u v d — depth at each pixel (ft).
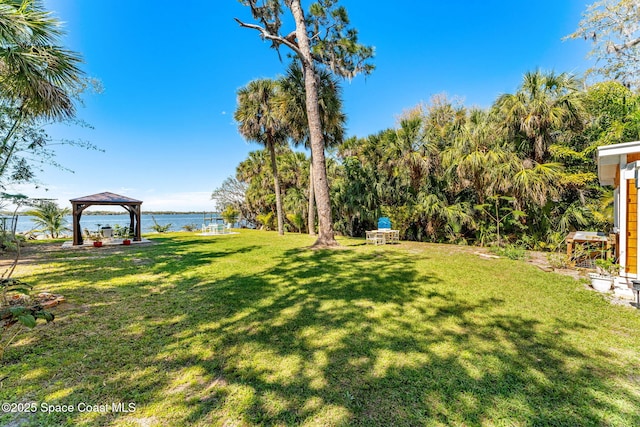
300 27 27.81
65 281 15.96
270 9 31.35
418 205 35.22
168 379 6.67
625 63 30.25
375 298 12.55
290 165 57.21
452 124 34.86
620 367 7.00
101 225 48.55
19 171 25.03
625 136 25.34
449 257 22.98
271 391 6.18
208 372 6.95
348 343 8.35
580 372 6.78
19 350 7.95
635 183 13.82
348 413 5.48
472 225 31.48
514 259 21.97
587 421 5.23
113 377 6.75
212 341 8.58
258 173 63.93
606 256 17.95
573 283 14.87
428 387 6.24
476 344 8.22
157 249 30.25
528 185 25.72
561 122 25.73
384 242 32.35
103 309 11.39
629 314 10.49
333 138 42.06
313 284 14.97
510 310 10.98
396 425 5.16
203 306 11.71
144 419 5.36
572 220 26.61
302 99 36.45
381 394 6.04
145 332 9.25
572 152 26.22
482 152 28.94
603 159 16.99
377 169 40.34
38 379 6.63
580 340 8.43
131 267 20.01
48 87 16.57
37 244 36.11
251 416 5.43
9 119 22.00
